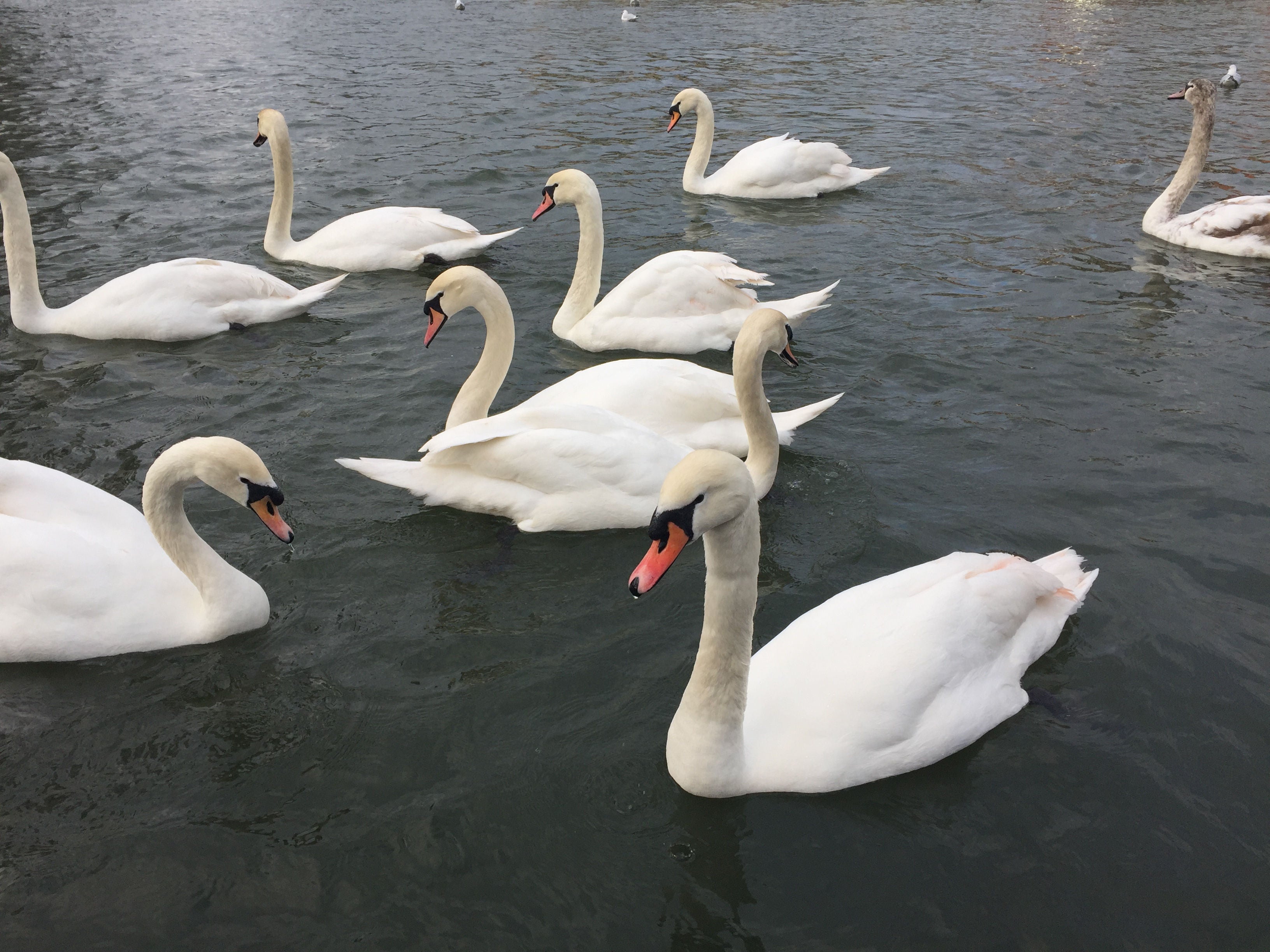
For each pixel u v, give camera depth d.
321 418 2.01
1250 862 1.06
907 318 2.53
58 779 1.17
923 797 1.14
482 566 1.56
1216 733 1.23
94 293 2.39
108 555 1.38
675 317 2.38
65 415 2.00
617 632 1.41
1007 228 3.25
